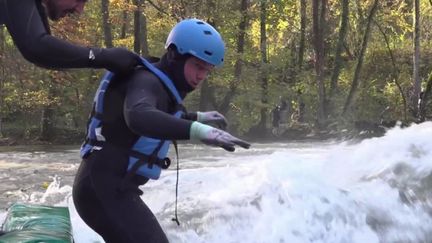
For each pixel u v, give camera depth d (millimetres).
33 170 10828
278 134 27500
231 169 6879
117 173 2746
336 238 4969
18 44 2320
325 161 6168
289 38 33312
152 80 2650
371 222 5105
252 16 27469
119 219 2736
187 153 13820
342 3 30109
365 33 29312
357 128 21594
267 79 28250
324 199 5160
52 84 25094
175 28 2803
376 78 32125
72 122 27250
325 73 31844
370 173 5840
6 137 25344
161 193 6008
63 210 3471
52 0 2463
